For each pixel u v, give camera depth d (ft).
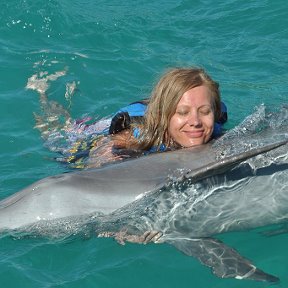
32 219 26.48
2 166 32.78
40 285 25.11
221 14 48.52
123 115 30.99
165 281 25.43
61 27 45.68
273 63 42.57
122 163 28.25
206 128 28.86
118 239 27.12
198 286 25.17
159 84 29.32
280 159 28.17
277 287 24.91
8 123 36.35
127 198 26.86
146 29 46.62
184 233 27.12
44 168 32.37
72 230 26.71
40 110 37.42
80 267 25.96
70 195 26.73
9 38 44.55
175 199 26.96
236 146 28.60
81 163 31.32
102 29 45.91
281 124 30.73
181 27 47.14
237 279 25.08
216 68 42.19
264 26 46.85
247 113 36.88
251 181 27.68
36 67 41.52
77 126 35.40
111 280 25.44
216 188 27.30
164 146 29.76
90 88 39.78
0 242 26.78
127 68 41.88
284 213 28.12
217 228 27.55
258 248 27.20
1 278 25.38
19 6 46.75
